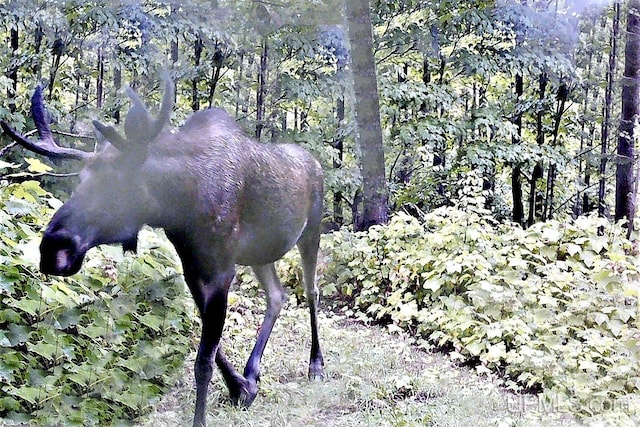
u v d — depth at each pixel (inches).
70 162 255.1
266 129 365.1
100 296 158.1
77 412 141.3
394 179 419.8
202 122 148.7
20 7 312.3
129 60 338.3
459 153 403.2
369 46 350.0
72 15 325.4
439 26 397.4
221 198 139.3
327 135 373.1
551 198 421.1
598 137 432.5
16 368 135.5
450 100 402.6
